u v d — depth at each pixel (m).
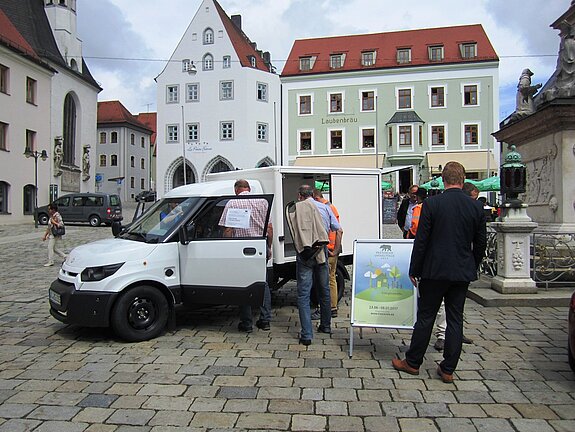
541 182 9.49
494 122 44.25
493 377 4.72
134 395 4.33
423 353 4.80
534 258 7.96
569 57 9.12
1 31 33.22
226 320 7.12
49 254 13.28
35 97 35.22
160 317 6.12
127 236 6.76
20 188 33.25
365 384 4.57
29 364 5.17
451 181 4.72
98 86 45.91
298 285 5.93
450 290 4.63
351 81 46.50
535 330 6.22
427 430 3.67
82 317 5.83
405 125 44.69
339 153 46.91
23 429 3.70
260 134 50.78
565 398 4.24
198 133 50.88
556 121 8.67
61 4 42.19
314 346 5.78
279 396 4.30
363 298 5.48
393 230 25.36
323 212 6.84
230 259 6.21
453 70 44.72
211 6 50.66
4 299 8.62
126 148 69.88
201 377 4.76
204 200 6.53
